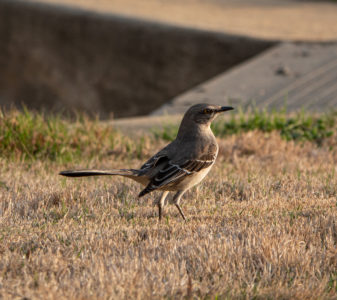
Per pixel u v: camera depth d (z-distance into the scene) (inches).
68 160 538.9
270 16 1585.9
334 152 572.4
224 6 1785.2
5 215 356.8
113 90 1366.9
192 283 251.9
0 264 266.4
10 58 1541.6
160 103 1286.9
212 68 1232.2
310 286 246.5
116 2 1723.7
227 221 336.5
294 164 516.1
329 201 378.0
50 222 345.4
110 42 1378.0
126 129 700.0
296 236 302.8
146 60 1317.7
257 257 276.7
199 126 348.5
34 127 584.7
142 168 329.4
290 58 1112.8
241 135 614.9
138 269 256.8
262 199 394.0
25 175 475.5
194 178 342.3
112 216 354.0
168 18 1433.3
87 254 279.7
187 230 317.1
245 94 914.7
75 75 1437.0
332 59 1087.0
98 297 231.0
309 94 892.0
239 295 241.6
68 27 1453.0
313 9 1765.5
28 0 1592.0
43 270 261.1
